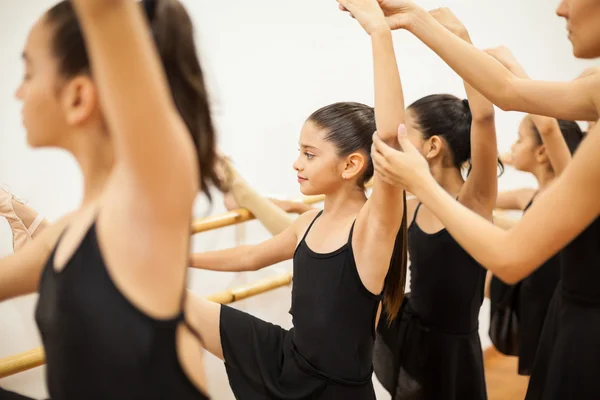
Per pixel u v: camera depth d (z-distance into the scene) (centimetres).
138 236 64
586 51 107
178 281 68
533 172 219
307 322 127
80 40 65
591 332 152
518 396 260
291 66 200
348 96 223
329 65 213
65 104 67
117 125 59
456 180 173
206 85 76
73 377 66
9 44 137
